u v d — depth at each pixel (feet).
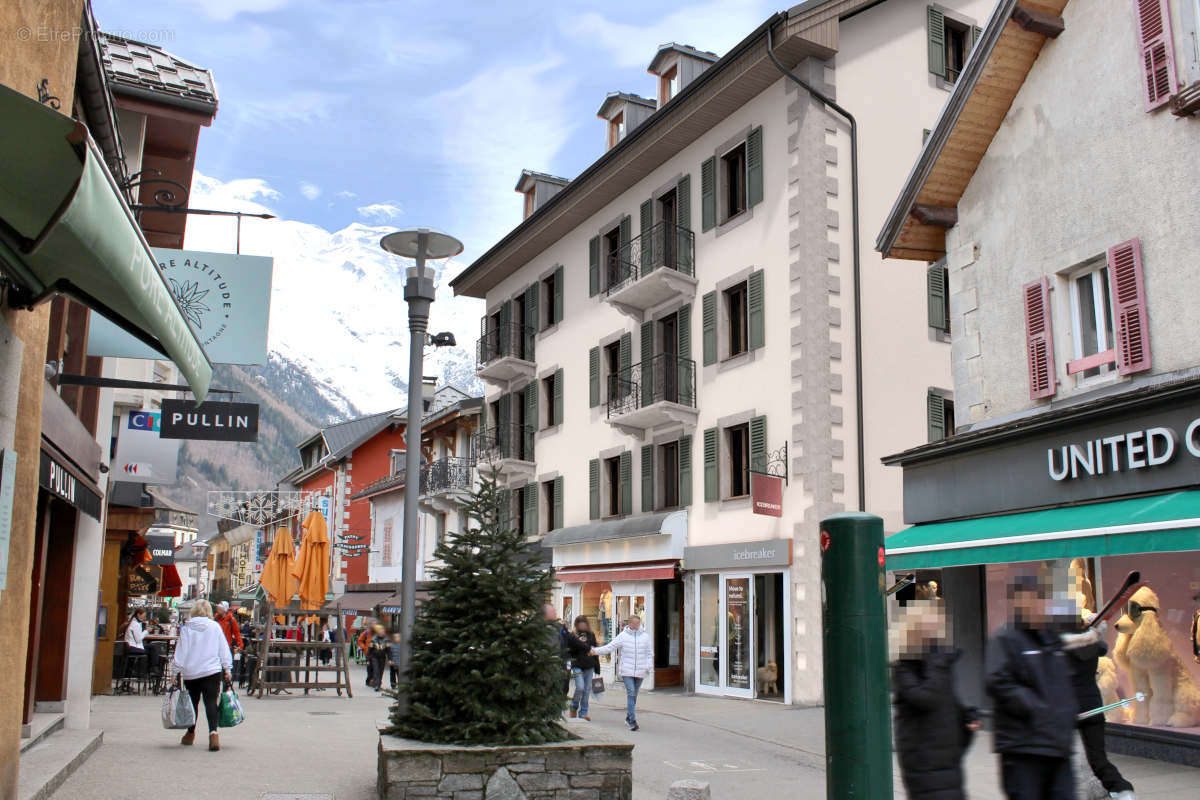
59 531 42.68
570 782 27.81
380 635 78.95
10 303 19.70
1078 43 41.70
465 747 27.53
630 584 80.94
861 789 16.31
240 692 72.02
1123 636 38.11
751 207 71.15
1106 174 40.09
